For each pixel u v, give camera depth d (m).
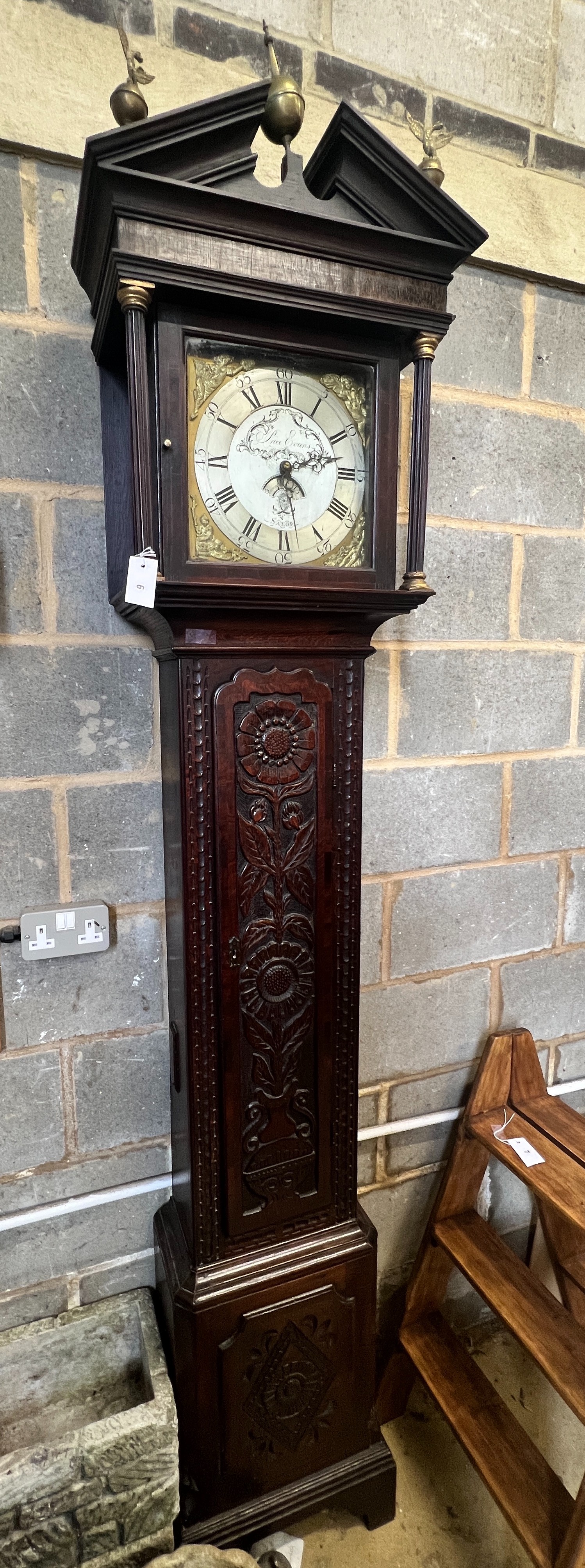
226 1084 0.98
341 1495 1.13
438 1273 1.36
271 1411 1.07
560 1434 1.37
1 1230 1.09
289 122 0.74
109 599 1.03
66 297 0.95
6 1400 1.11
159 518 0.78
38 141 0.90
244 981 0.97
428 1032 1.40
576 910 1.52
